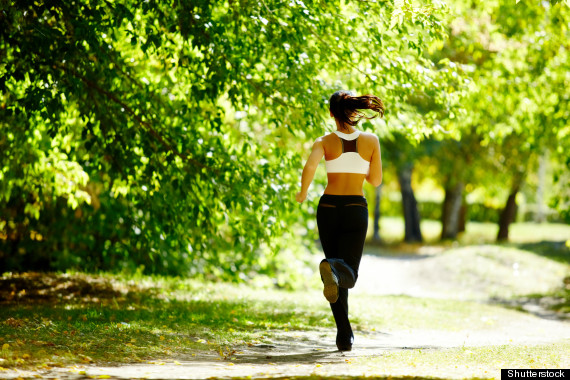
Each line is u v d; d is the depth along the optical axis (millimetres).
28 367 5949
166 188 12625
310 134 12922
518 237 52688
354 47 11852
